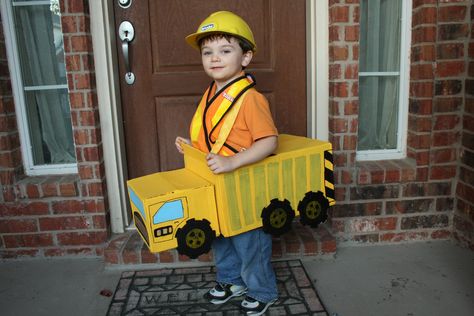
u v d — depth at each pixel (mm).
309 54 2629
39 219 2557
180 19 2613
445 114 2566
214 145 1777
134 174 2771
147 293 2205
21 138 2596
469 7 2449
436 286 2227
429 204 2674
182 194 1644
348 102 2506
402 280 2291
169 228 1641
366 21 2604
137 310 2066
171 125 2732
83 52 2363
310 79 2645
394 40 2648
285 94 2738
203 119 1846
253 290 1998
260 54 2682
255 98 1766
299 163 1814
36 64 2564
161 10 2600
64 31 2336
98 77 2479
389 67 2688
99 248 2602
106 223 2578
